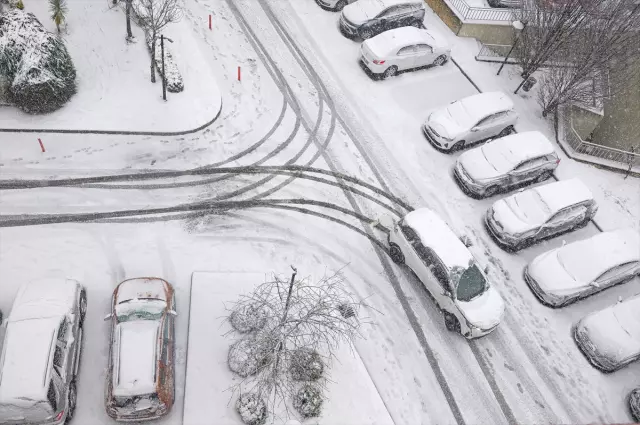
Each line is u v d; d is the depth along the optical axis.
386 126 21.00
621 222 20.33
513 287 17.58
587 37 21.62
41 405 11.49
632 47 22.08
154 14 19.45
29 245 15.36
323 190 18.61
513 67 24.62
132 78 19.50
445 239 16.41
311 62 22.52
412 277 17.03
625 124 25.94
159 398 12.29
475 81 23.50
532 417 14.89
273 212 17.62
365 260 17.12
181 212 17.00
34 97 17.28
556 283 17.00
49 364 11.84
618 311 16.34
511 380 15.48
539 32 22.30
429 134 20.67
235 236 16.73
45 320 12.49
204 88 20.06
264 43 22.70
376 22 23.45
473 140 20.80
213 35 22.31
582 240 17.81
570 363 16.14
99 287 14.85
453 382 15.13
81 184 17.00
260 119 20.08
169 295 14.05
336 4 24.58
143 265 15.52
